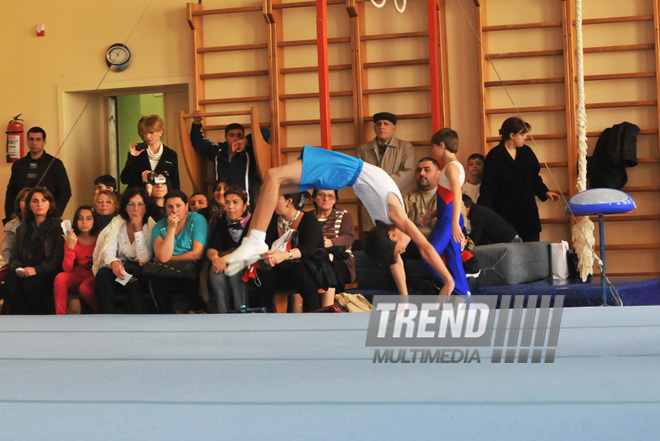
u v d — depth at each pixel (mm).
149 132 13102
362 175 7023
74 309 10508
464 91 13867
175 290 9586
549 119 13633
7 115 15312
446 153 8883
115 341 4730
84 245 10312
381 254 7609
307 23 14484
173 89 15273
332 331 5043
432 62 12969
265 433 2320
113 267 9594
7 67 15336
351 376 3223
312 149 6930
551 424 2322
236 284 9109
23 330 5520
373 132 14180
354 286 10375
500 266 10156
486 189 12539
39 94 15234
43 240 10445
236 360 3779
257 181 13953
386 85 14148
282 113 14461
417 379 3117
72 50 15125
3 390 3098
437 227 8750
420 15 14023
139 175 13109
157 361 3812
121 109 16734
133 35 14922
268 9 14141
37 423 2518
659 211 13328
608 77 13367
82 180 15508
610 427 2273
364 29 14211
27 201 10539
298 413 2539
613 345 3984
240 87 14633
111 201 10883
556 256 10805
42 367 3715
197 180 14094
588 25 13531
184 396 2861
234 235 9562
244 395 2848
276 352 4047
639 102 13266
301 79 14500
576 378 3055
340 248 9227
